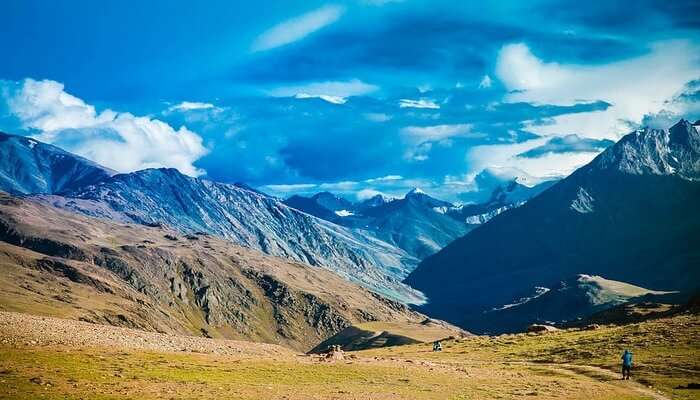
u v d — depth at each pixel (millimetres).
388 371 73750
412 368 79000
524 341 129000
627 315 148750
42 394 44656
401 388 62156
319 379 64438
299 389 57281
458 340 158750
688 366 76312
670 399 60031
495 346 128500
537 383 70688
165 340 81938
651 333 102938
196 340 88312
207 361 69188
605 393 63719
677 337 95438
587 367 84125
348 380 65250
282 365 72062
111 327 84875
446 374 75250
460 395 60094
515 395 61469
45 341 66750
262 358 77875
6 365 53438
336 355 89812
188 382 55188
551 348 109312
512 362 98750
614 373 77938
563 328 157250
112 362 60188
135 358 64125
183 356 70062
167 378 55875
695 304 132750
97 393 46625
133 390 49094
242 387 55438
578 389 66062
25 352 59656
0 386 45781
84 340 70375
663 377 72062
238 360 72625
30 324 74000
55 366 54938
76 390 46844
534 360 99250
